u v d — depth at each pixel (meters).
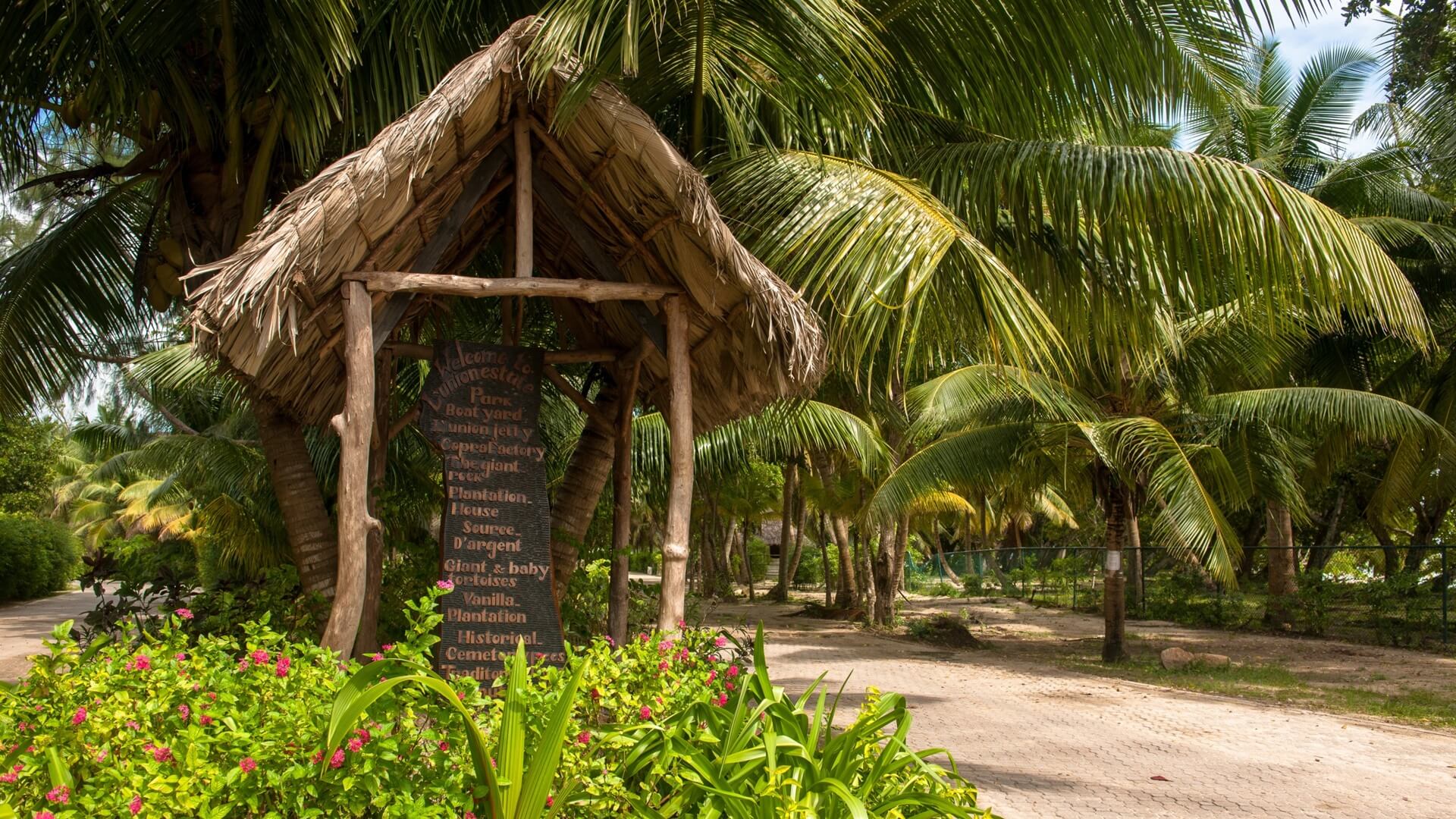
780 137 6.92
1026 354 5.64
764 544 44.59
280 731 2.98
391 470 10.47
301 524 6.34
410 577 6.59
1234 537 12.75
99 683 3.18
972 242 5.17
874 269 5.00
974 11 6.21
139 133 7.10
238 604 6.36
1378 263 5.95
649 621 7.61
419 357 6.11
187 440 12.56
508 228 5.80
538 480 5.07
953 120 7.23
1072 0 5.91
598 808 3.24
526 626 4.86
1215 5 6.14
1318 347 19.61
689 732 3.58
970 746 8.23
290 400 5.63
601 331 6.52
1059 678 12.79
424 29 6.09
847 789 3.24
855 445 15.32
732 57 5.75
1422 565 19.69
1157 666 14.20
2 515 26.56
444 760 3.16
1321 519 26.84
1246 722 9.59
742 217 5.69
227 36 5.93
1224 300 7.26
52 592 29.88
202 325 4.18
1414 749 8.39
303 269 4.20
